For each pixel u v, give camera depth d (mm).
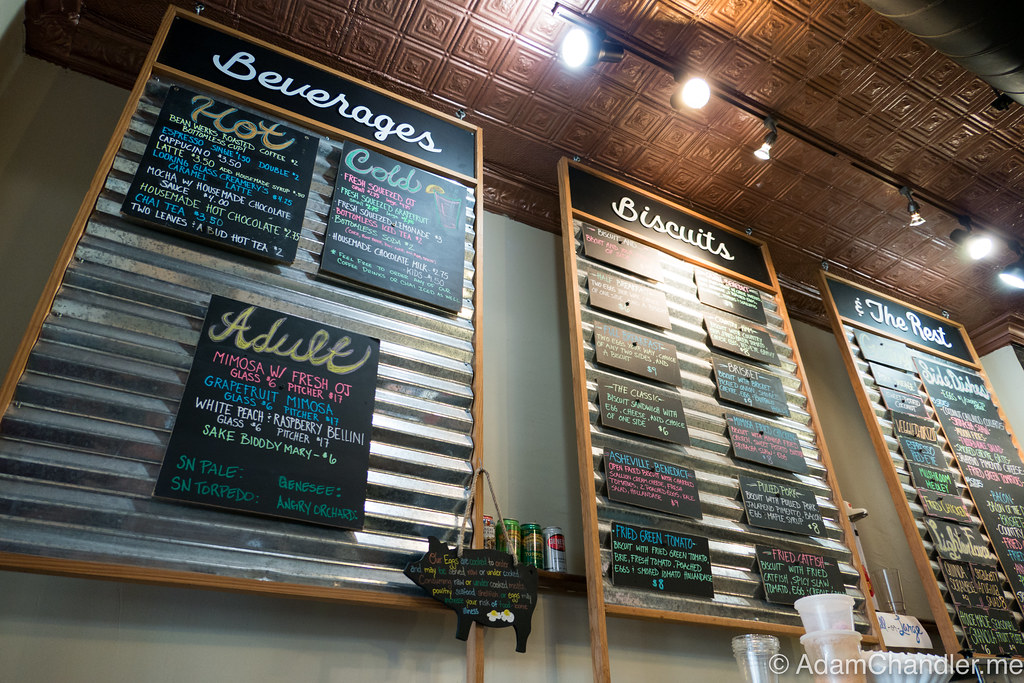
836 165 5344
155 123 3504
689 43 4488
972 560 5027
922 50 4555
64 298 2881
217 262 3295
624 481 3895
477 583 3033
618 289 4656
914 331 6289
